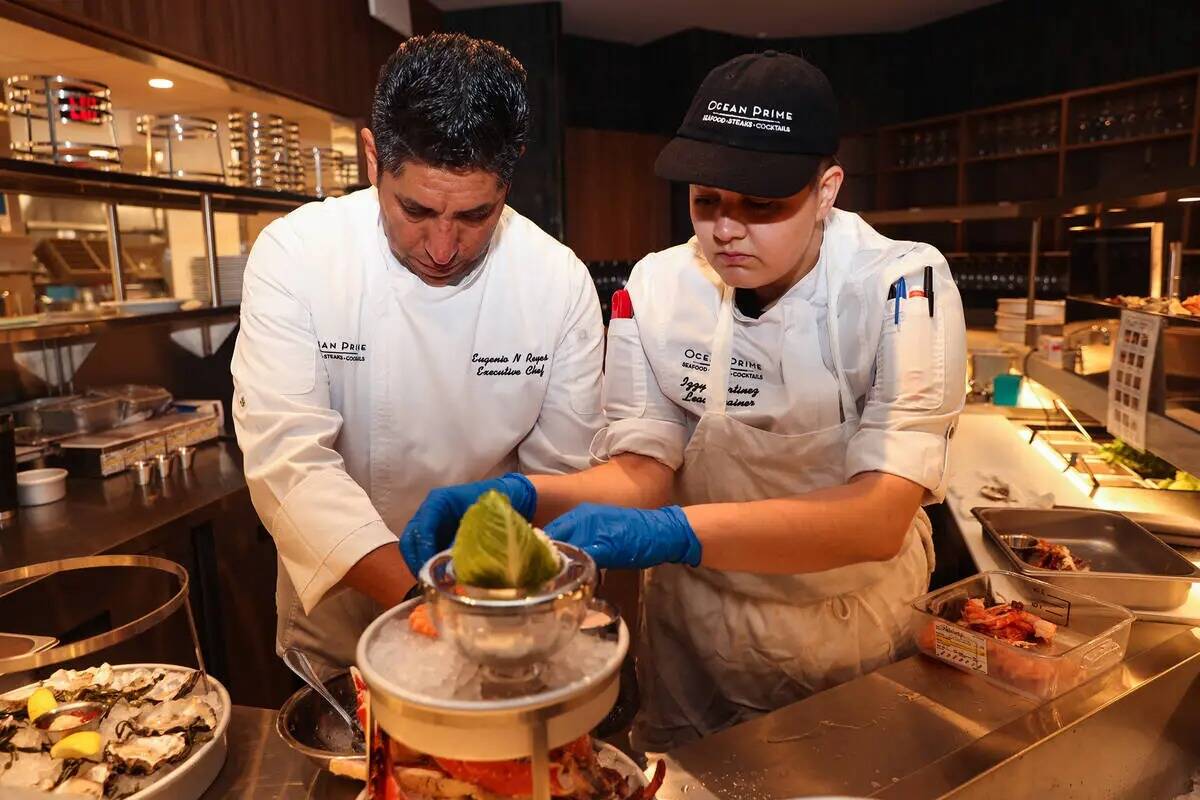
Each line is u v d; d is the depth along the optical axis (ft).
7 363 8.70
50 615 6.03
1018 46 19.97
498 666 1.90
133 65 9.18
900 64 22.41
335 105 12.50
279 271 4.34
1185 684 3.81
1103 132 18.21
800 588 4.49
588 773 2.27
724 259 3.56
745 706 4.84
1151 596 4.34
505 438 4.86
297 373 4.31
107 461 8.31
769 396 4.18
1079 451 7.93
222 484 8.20
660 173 3.41
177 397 10.78
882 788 2.95
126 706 3.18
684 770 3.07
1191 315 6.06
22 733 2.98
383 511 4.93
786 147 3.28
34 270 9.05
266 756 3.19
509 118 3.64
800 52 3.67
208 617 7.73
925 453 3.60
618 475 4.04
